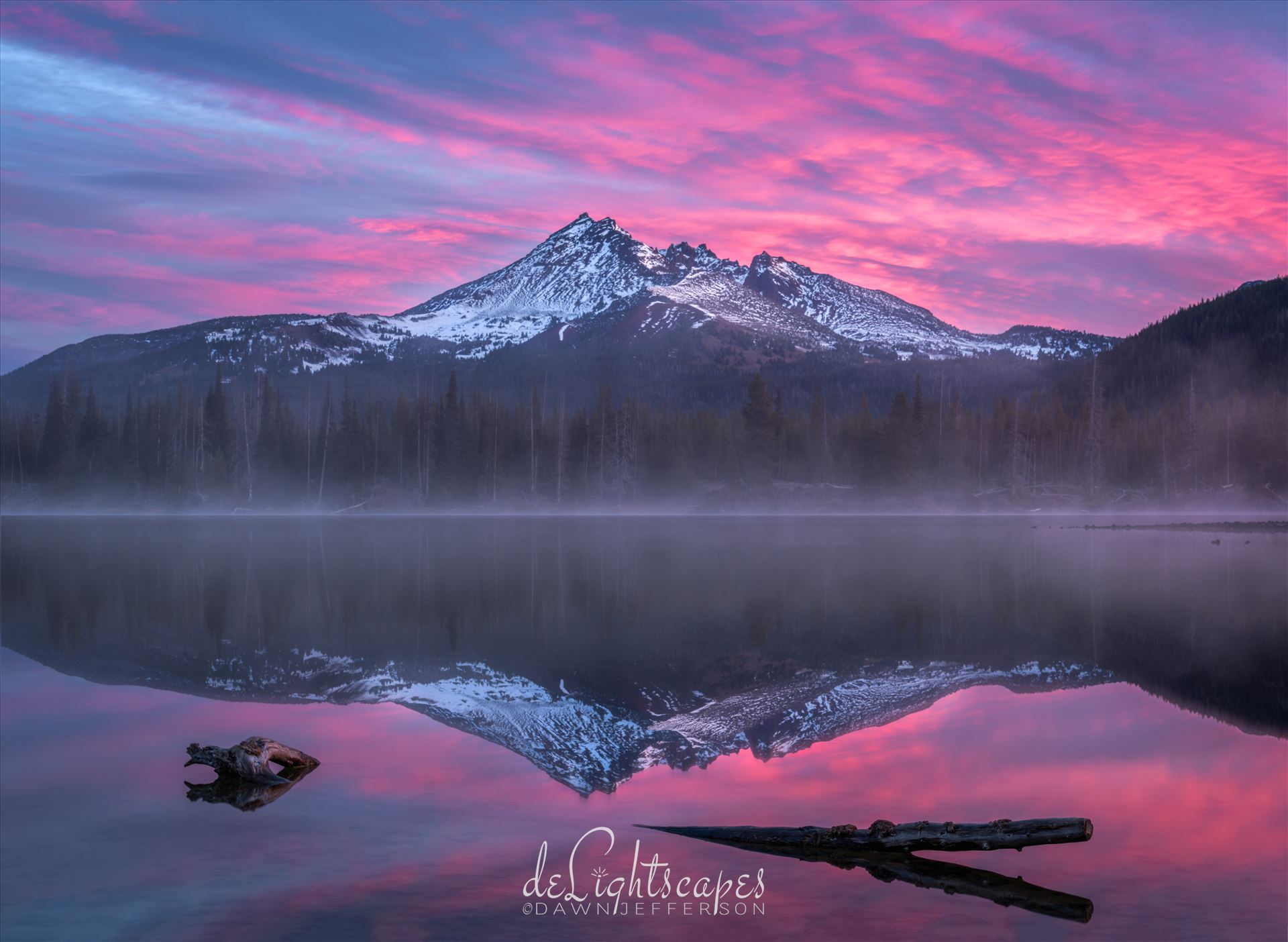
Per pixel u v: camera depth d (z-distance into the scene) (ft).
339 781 54.85
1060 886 39.42
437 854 43.32
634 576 175.32
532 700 78.89
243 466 527.81
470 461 520.42
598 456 520.01
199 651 101.50
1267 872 40.55
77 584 163.94
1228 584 156.46
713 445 533.14
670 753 61.72
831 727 68.90
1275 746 61.62
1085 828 42.55
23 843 44.37
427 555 229.66
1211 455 524.52
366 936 34.94
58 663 94.79
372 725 69.87
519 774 56.54
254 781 54.70
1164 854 42.75
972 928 35.70
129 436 537.24
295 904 37.81
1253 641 103.86
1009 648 101.24
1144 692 79.56
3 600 143.02
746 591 152.05
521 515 505.25
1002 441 544.62
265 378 554.05
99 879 40.22
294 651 101.60
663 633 112.98
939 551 231.71
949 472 524.52
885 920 36.50
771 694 80.74
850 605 135.64
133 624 120.78
